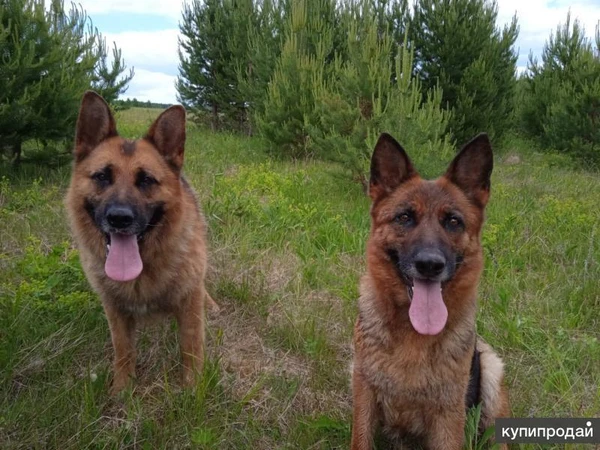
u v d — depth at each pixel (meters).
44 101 2.08
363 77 2.36
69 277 1.11
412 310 0.73
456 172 0.84
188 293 0.93
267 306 1.16
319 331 1.07
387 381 0.75
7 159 2.20
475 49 3.72
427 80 3.79
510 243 1.58
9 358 0.85
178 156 0.93
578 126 3.72
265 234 1.53
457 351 0.75
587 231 1.73
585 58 3.90
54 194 1.88
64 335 0.95
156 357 0.98
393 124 2.14
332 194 2.18
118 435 0.74
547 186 2.65
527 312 1.19
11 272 1.17
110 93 2.98
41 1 2.08
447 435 0.75
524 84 5.21
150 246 0.88
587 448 0.77
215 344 1.01
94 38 2.52
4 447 0.70
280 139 3.15
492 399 0.83
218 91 4.68
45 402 0.77
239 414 0.82
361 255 1.46
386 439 0.85
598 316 1.19
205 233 1.06
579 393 0.90
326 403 0.88
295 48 3.35
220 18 4.57
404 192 0.82
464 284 0.79
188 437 0.74
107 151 0.89
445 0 3.72
